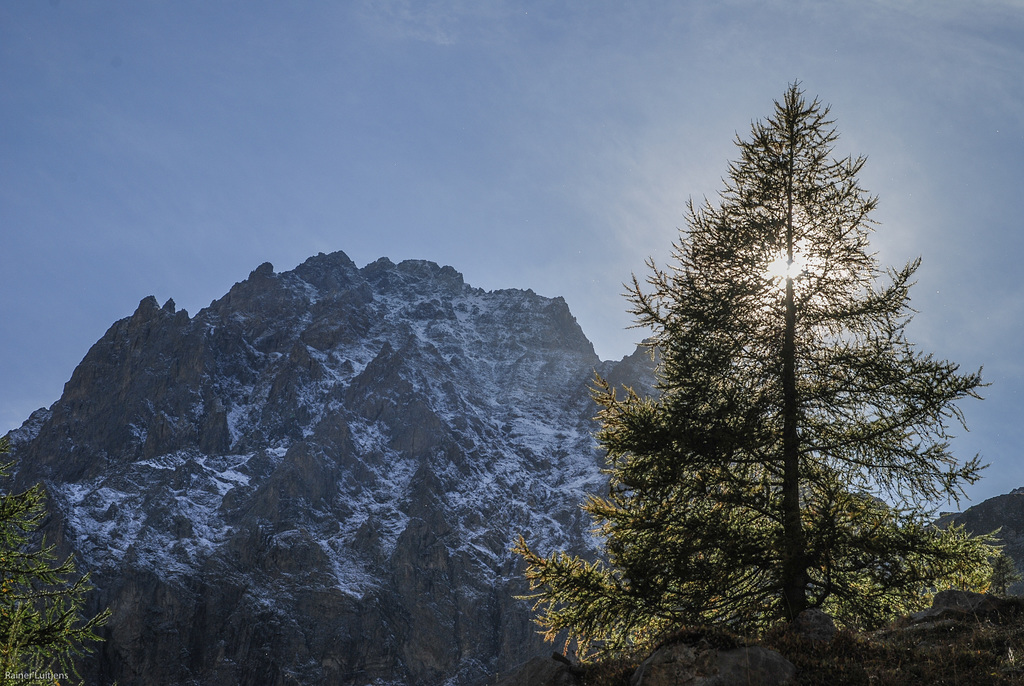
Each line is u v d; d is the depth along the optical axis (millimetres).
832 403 16656
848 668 11711
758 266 17453
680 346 17031
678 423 16531
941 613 14539
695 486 16188
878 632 14734
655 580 15750
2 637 13672
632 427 16547
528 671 14078
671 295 17594
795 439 16297
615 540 16609
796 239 17703
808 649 12734
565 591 16359
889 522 15594
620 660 14273
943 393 15602
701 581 15695
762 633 14633
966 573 15414
